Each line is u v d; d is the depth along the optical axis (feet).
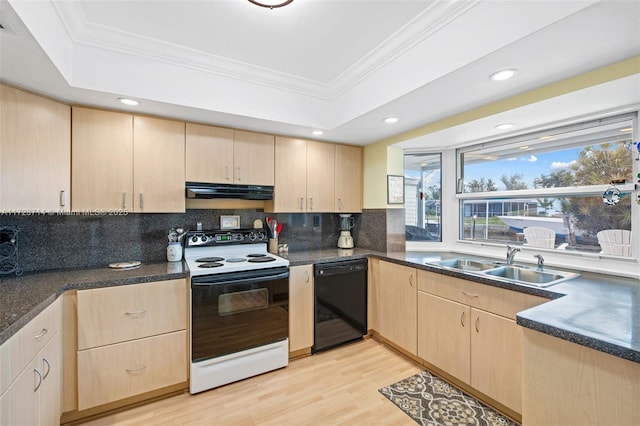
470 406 6.39
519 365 5.68
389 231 10.19
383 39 6.12
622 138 6.55
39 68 5.05
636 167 6.28
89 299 5.86
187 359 6.89
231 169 8.50
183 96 6.78
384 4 5.06
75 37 5.63
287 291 8.16
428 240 10.87
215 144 8.27
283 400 6.63
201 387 6.90
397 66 6.44
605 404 3.12
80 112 6.63
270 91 7.93
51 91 5.93
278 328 7.95
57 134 6.26
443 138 9.00
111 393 6.05
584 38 4.22
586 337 3.21
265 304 7.77
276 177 9.28
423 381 7.36
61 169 6.32
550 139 7.75
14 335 3.85
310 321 8.63
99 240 7.64
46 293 5.09
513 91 6.07
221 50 6.54
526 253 8.30
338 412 6.22
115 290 6.10
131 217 8.02
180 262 8.04
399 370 7.88
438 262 8.26
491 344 6.18
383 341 9.59
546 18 3.96
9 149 5.52
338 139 10.15
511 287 5.77
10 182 5.53
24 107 5.73
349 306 9.37
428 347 7.68
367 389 7.03
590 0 3.55
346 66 7.27
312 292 8.70
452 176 10.37
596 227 7.04
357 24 5.61
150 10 5.19
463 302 6.79
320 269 8.75
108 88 6.00
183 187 7.79
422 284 7.89
